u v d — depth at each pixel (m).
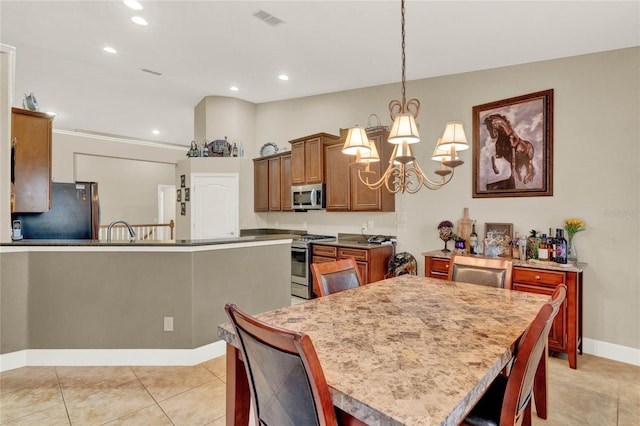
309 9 2.78
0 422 2.06
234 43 3.47
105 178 8.98
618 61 2.89
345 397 0.94
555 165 3.18
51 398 2.32
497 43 3.02
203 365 2.83
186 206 5.76
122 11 3.00
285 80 4.49
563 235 3.06
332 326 1.48
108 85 5.20
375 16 2.78
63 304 2.81
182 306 2.84
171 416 2.14
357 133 2.14
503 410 1.18
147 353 2.83
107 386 2.49
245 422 1.49
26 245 2.74
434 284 2.29
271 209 5.62
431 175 4.01
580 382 2.55
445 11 2.60
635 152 2.82
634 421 2.10
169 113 6.69
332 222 5.11
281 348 1.00
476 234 3.56
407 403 0.90
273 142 5.77
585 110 3.04
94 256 2.82
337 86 4.66
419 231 4.12
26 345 2.79
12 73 2.93
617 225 2.89
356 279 2.36
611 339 2.93
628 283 2.85
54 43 3.66
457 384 0.99
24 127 3.08
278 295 3.41
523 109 3.35
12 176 3.02
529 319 1.56
